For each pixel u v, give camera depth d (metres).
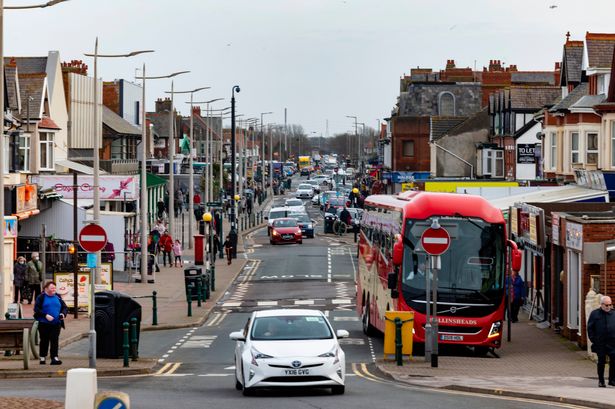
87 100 122.50
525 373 36.97
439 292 42.38
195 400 29.39
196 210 134.75
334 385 30.72
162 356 44.28
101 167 115.06
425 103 153.62
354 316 60.41
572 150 76.00
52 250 73.12
